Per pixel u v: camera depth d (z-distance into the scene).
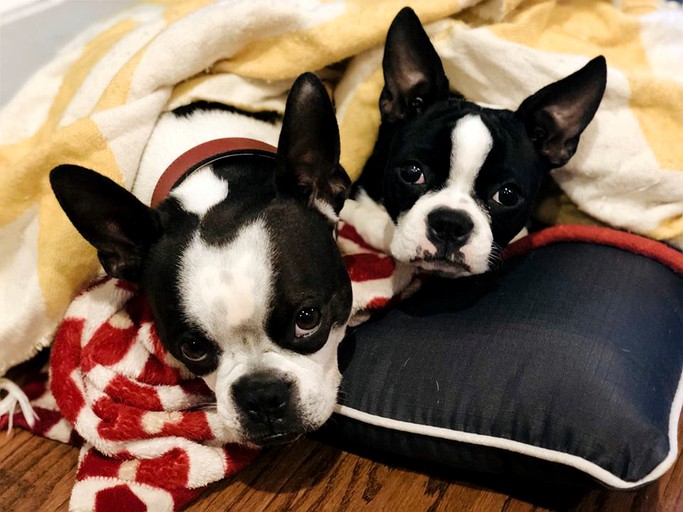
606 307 0.41
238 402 0.35
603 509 0.39
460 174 0.41
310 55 0.46
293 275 0.34
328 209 0.38
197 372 0.37
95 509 0.39
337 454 0.43
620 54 0.50
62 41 0.57
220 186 0.38
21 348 0.45
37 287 0.43
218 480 0.41
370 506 0.40
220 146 0.41
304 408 0.35
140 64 0.43
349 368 0.42
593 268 0.44
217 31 0.44
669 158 0.46
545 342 0.39
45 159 0.42
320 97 0.35
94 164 0.42
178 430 0.40
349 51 0.46
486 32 0.46
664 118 0.46
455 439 0.38
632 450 0.35
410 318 0.44
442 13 0.47
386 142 0.47
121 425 0.40
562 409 0.36
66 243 0.42
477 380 0.39
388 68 0.44
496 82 0.47
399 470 0.42
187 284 0.34
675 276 0.44
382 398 0.41
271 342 0.35
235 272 0.33
